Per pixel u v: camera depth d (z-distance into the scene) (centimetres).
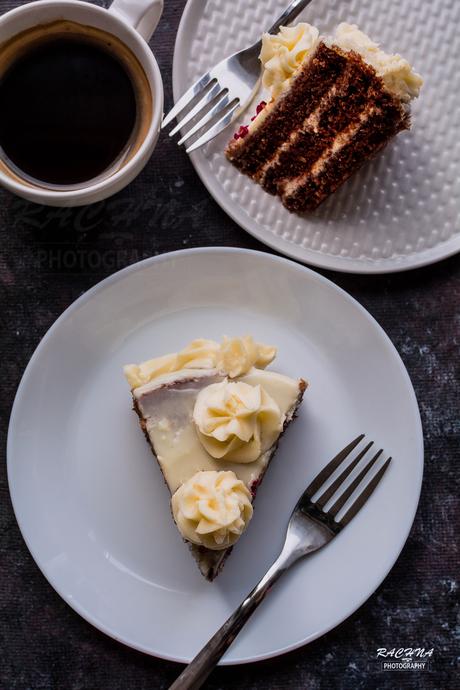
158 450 51
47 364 53
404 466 53
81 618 54
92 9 49
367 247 55
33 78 51
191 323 54
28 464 53
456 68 55
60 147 52
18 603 54
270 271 53
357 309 53
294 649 52
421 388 55
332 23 55
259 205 55
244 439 50
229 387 51
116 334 54
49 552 53
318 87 54
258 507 53
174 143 55
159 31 55
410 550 54
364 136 53
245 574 53
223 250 53
